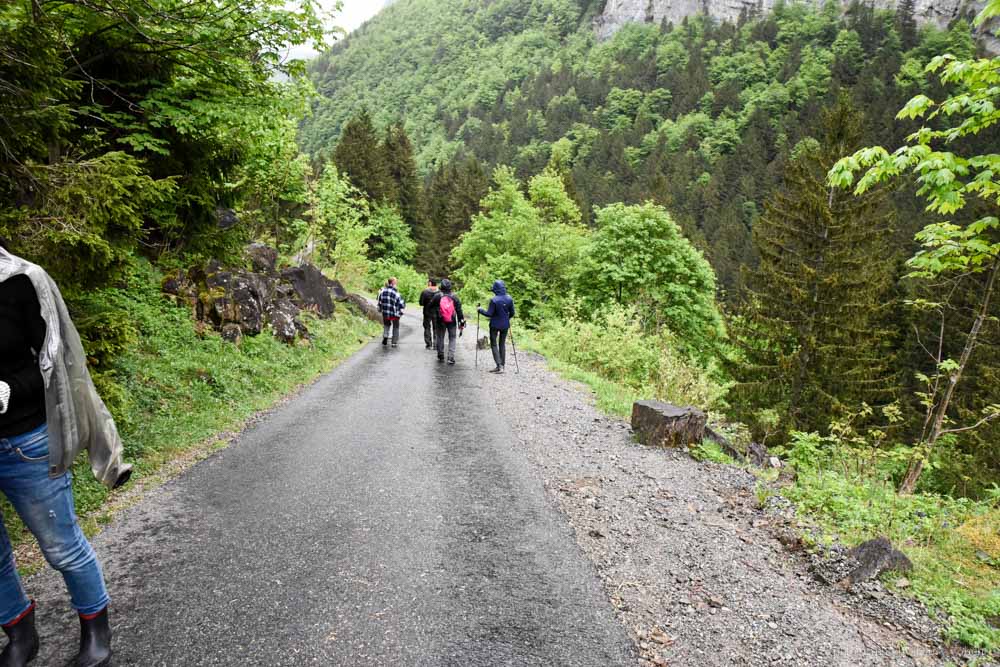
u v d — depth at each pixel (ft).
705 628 8.88
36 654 7.45
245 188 28.09
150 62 21.15
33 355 6.68
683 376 36.78
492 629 8.46
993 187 16.24
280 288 43.01
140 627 8.14
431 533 11.84
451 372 35.22
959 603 10.03
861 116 63.67
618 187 387.75
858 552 11.41
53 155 17.58
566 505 13.85
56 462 6.73
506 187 113.29
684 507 14.17
